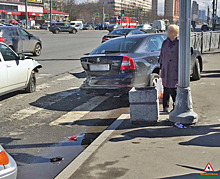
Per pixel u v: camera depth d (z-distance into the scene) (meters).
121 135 5.39
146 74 7.72
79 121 6.77
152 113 5.89
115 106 7.93
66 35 45.59
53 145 5.46
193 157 4.38
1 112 7.47
